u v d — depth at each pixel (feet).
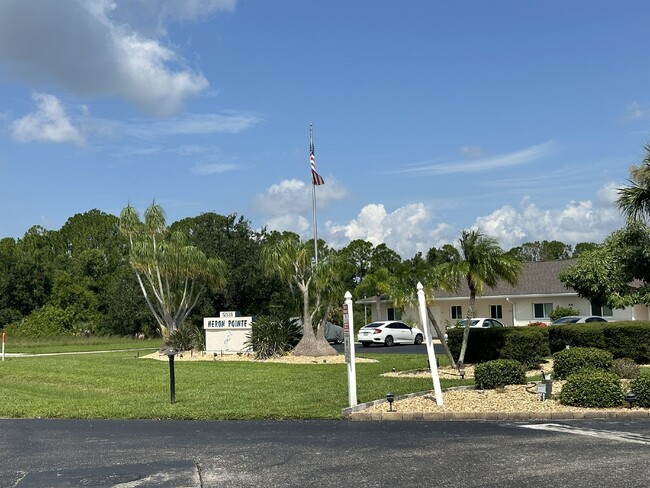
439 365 69.87
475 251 61.52
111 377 68.33
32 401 51.37
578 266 84.23
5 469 28.66
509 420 38.68
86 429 38.73
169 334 113.50
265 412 42.42
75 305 205.36
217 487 24.80
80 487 25.26
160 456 30.48
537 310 136.36
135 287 181.78
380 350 111.04
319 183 107.86
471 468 26.53
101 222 302.86
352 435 34.65
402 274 61.77
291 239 93.15
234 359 91.50
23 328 188.44
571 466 26.48
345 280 101.60
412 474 25.82
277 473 26.63
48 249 283.59
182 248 116.26
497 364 50.31
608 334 67.36
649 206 69.10
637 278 79.51
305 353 90.74
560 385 50.55
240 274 148.87
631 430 34.42
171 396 48.34
